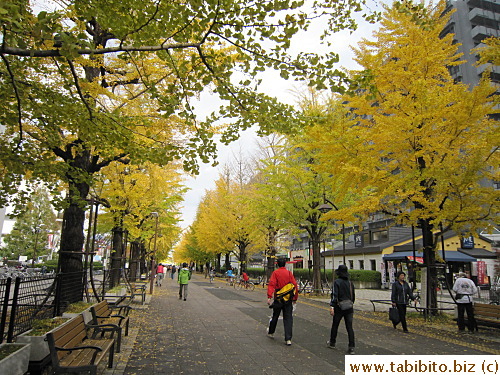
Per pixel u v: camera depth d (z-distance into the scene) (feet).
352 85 15.17
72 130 18.94
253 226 73.46
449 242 82.48
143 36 13.46
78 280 26.14
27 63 16.66
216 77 15.35
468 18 124.06
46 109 17.33
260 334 25.12
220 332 25.71
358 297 61.52
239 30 13.97
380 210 36.68
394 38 33.78
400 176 31.48
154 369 16.22
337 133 29.84
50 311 21.68
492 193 29.66
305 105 55.77
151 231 61.82
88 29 24.44
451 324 31.94
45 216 144.36
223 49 22.33
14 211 21.98
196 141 17.35
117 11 13.34
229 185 104.27
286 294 22.41
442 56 31.96
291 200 55.67
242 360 18.15
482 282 77.41
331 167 31.76
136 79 27.37
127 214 43.88
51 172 20.77
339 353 19.98
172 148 17.83
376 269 90.74
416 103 29.40
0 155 18.61
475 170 28.50
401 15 32.27
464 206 30.63
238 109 16.67
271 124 16.83
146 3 12.61
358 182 30.76
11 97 17.44
